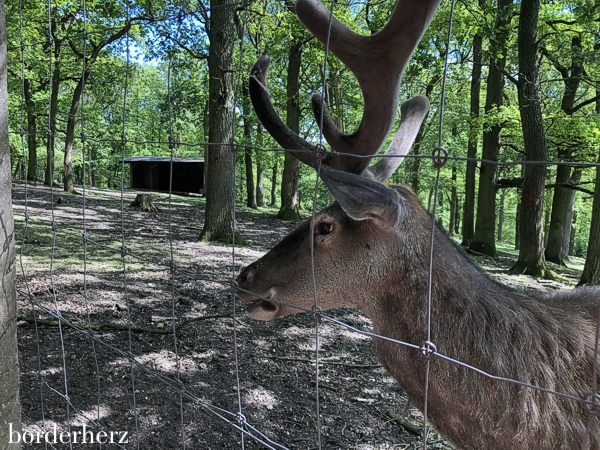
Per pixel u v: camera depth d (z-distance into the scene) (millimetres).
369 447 3523
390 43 1955
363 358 5043
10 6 12578
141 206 16438
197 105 25312
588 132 12016
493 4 14641
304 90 21094
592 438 1872
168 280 7262
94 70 21656
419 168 19094
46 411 3639
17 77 19391
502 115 12773
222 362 4691
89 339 4906
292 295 2400
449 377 2057
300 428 3713
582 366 1962
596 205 9508
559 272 13141
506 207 37250
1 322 1854
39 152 29797
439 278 2156
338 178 1812
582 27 12609
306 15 1959
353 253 2281
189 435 3506
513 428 1960
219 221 11031
